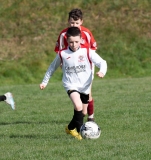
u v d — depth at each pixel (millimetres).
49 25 79062
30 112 33656
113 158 16812
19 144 20734
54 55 73000
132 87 48812
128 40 76062
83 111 22609
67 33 20984
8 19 79938
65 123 27656
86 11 81688
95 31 77625
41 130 25000
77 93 21000
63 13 81375
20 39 76312
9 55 72625
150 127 24859
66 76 21469
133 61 72125
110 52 73688
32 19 80062
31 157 17484
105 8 82188
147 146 18672
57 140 21000
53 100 41000
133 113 30375
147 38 76688
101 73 20422
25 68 69375
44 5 82562
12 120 29922
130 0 83875
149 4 83375
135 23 79188
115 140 20641
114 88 48625
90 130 20547
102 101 38062
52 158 17141
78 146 19062
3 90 51688
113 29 77875
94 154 17547
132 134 22641
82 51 21219
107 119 27969
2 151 19234
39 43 75375
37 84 62906
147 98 38875
